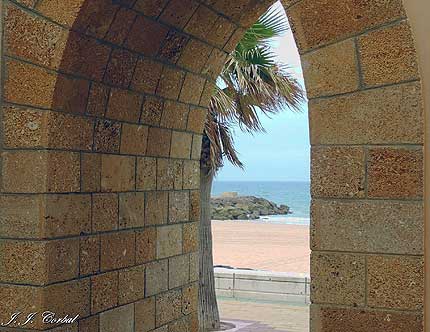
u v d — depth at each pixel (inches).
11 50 157.8
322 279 126.9
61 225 163.3
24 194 158.4
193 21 191.0
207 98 231.9
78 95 165.8
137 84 189.9
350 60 126.0
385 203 123.7
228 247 1104.2
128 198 194.2
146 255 203.8
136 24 170.9
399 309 122.6
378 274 123.8
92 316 176.9
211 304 402.6
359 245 124.9
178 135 221.6
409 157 122.6
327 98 127.5
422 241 121.7
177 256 222.4
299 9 129.0
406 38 123.1
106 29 162.7
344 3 126.3
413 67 122.6
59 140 161.5
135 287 197.6
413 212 122.3
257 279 502.6
